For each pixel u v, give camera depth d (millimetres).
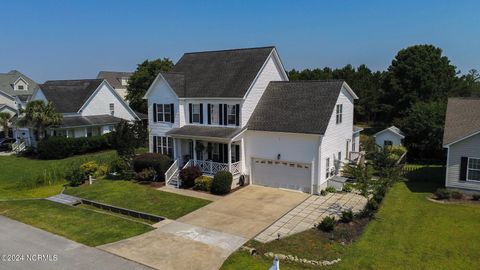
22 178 30094
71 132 42750
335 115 26031
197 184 25141
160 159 27766
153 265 13875
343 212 18703
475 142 22312
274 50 29141
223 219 19266
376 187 20250
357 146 34781
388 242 15906
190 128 28406
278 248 15312
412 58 53125
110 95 48969
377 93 65750
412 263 13875
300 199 22781
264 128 25203
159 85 29938
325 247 15391
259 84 27750
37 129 40469
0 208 21359
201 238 16609
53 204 22266
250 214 20031
